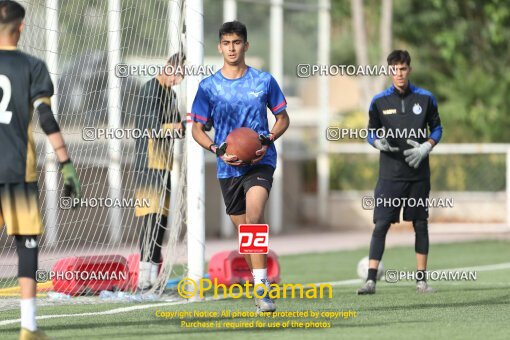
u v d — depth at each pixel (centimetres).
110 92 3953
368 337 2141
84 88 4300
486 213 6425
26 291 2050
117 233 4091
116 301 2909
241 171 2495
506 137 7544
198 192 2927
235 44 2508
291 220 6906
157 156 3114
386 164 3088
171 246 3038
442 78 8000
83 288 3064
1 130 2056
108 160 4141
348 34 9431
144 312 2616
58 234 3962
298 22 6519
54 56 3884
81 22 4300
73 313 2614
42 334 2064
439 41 7425
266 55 6359
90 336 2184
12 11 2081
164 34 3616
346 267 4269
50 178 4134
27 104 2069
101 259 3088
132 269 3133
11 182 2052
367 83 7200
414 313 2562
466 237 5994
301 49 6562
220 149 2447
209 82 2536
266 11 6322
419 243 3100
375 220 3083
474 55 7750
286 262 4519
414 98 3069
